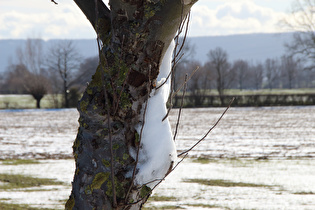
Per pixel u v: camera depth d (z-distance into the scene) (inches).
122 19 118.6
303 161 650.8
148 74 120.6
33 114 2085.4
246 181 508.1
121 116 120.8
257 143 866.8
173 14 117.8
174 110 2108.8
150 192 125.0
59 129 1262.3
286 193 444.1
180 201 408.5
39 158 709.9
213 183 495.5
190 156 707.4
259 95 2460.6
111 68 121.1
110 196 121.1
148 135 123.8
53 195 439.8
